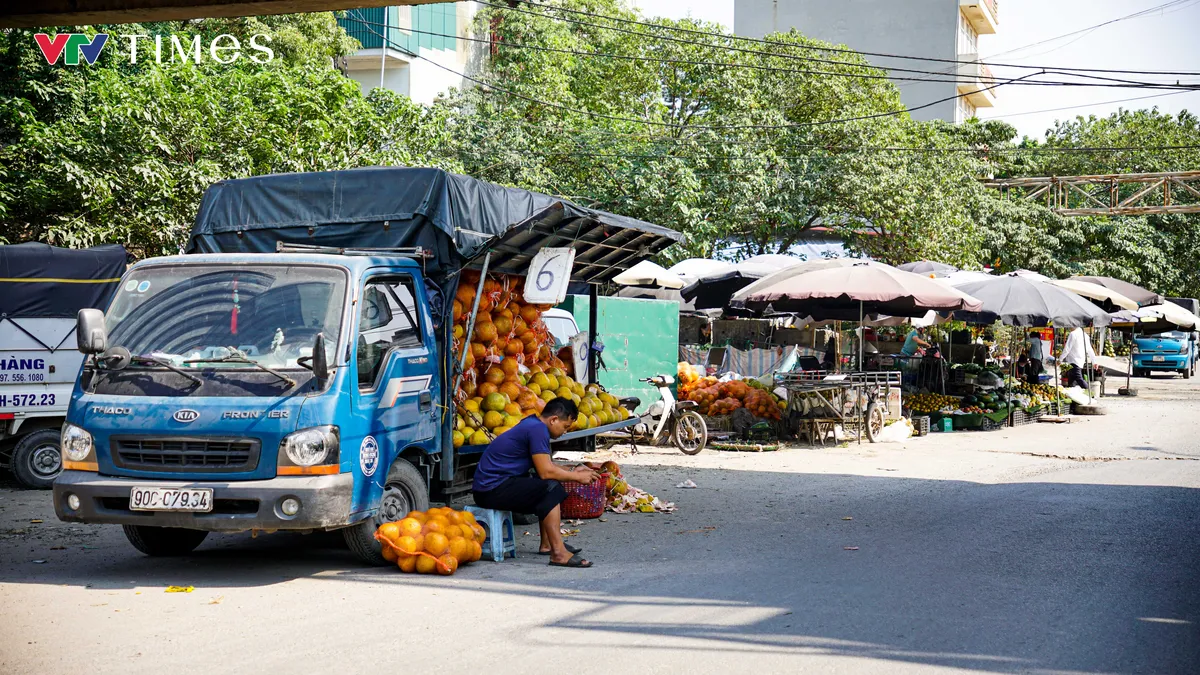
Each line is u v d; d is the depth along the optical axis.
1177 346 38.84
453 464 8.64
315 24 24.64
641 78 32.16
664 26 30.83
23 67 17.89
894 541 8.77
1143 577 7.41
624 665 5.27
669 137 29.34
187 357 7.21
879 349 21.80
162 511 6.83
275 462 6.83
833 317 18.70
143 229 16.95
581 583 7.17
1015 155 44.75
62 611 6.33
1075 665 5.31
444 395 8.49
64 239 16.08
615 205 27.77
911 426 18.33
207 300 7.48
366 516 7.30
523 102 29.86
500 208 9.15
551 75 30.58
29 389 11.55
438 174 8.53
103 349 7.16
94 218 16.77
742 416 16.95
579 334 11.42
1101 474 13.53
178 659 5.38
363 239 8.67
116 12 8.12
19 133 17.45
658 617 6.21
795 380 17.16
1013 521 9.80
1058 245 40.78
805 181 29.14
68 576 7.36
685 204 26.75
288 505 6.79
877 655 5.44
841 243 33.50
